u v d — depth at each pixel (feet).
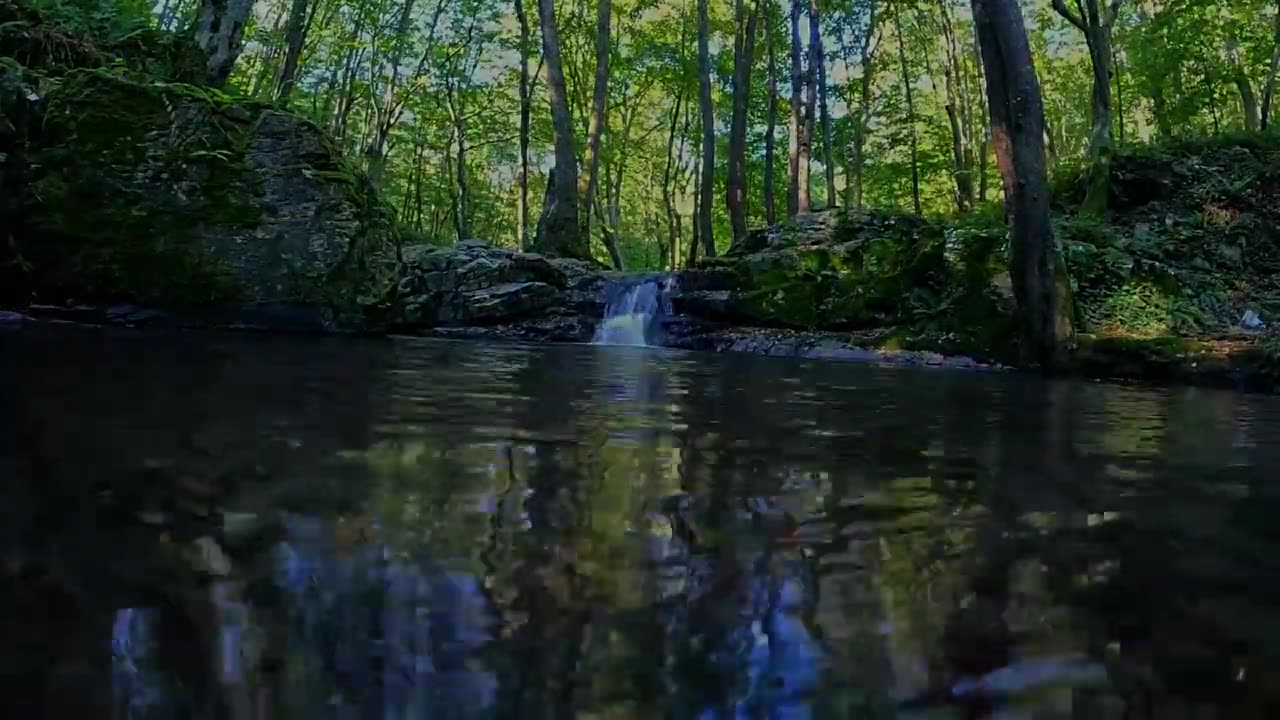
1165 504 5.59
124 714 2.28
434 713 2.32
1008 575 3.81
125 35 29.73
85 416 7.66
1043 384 18.97
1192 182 36.73
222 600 3.15
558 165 49.57
